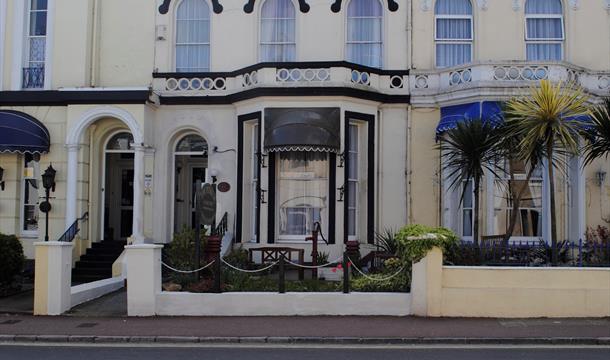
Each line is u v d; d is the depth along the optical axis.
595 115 13.57
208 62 20.12
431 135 18.88
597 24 19.20
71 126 18.83
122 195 21.27
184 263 14.91
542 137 13.52
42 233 19.19
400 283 13.46
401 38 19.31
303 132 17.20
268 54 19.84
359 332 11.43
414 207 18.81
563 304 12.79
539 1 19.45
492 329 11.67
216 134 19.48
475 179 14.97
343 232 18.03
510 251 14.09
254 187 18.95
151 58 20.02
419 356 9.89
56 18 19.94
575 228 18.17
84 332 11.67
